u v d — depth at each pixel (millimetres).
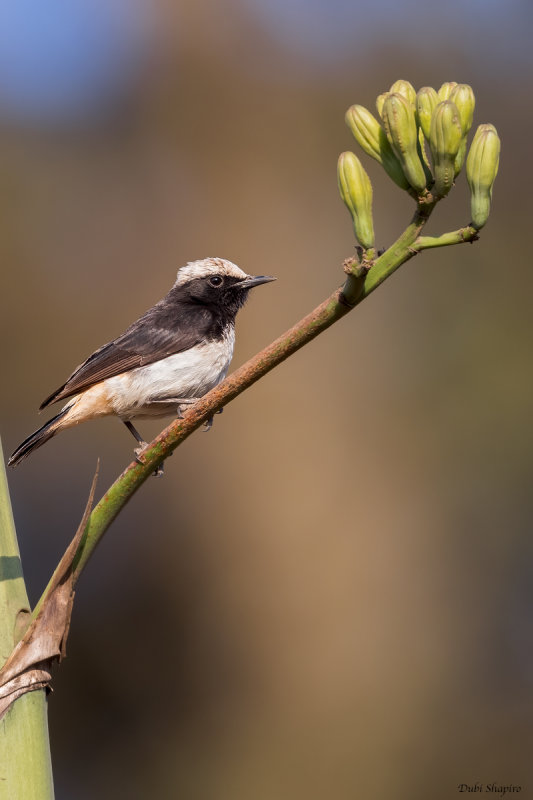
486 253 17172
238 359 15484
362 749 13734
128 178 16891
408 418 16062
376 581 14844
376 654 14367
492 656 15133
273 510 14938
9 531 3363
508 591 15523
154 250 16484
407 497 15555
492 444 16344
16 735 3084
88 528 3342
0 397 16328
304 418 15336
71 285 16531
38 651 3172
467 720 14406
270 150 16469
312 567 14766
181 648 15109
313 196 16406
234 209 16234
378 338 16422
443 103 3012
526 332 16844
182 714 14852
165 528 15477
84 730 15203
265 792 13656
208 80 16516
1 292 16359
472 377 16547
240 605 14781
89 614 15539
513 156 17547
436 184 3070
